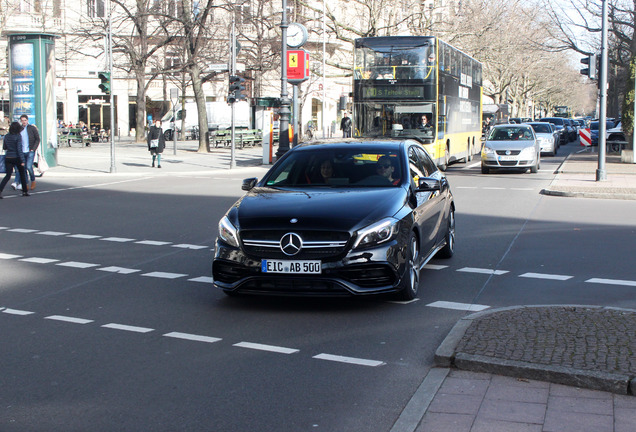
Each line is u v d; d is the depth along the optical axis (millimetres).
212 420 4613
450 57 26453
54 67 27125
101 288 8516
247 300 7883
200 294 8188
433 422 4477
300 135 41469
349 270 6934
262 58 43156
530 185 21375
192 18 38188
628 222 13828
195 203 17141
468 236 12219
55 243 11711
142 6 41531
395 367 5629
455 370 5359
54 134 27594
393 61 23875
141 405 4875
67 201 17578
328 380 5344
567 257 10289
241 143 42594
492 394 4879
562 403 4699
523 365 5141
